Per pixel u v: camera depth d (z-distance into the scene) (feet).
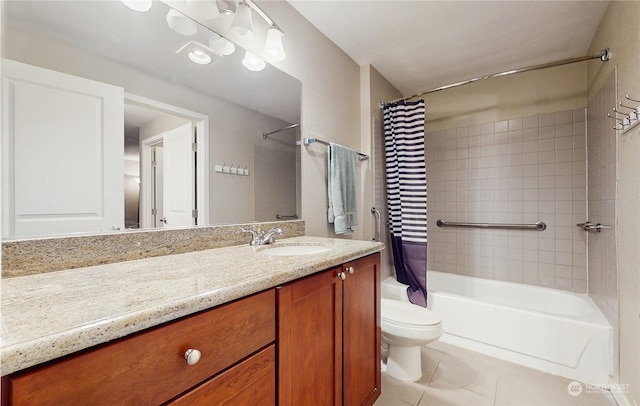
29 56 2.65
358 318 4.02
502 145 8.45
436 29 6.16
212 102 4.30
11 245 2.47
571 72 7.49
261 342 2.52
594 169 6.62
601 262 6.04
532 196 8.00
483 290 8.38
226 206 4.48
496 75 6.56
